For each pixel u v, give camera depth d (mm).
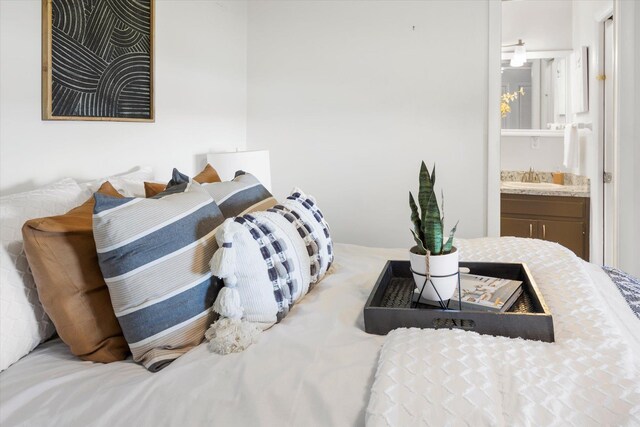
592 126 3676
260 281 1308
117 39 2107
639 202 2955
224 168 2627
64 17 1824
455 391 908
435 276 1369
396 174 3199
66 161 1893
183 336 1219
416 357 1025
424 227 1423
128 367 1179
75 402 1007
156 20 2426
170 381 1066
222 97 3127
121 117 2150
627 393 905
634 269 2980
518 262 1744
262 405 966
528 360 1028
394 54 3137
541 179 4410
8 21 1624
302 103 3361
